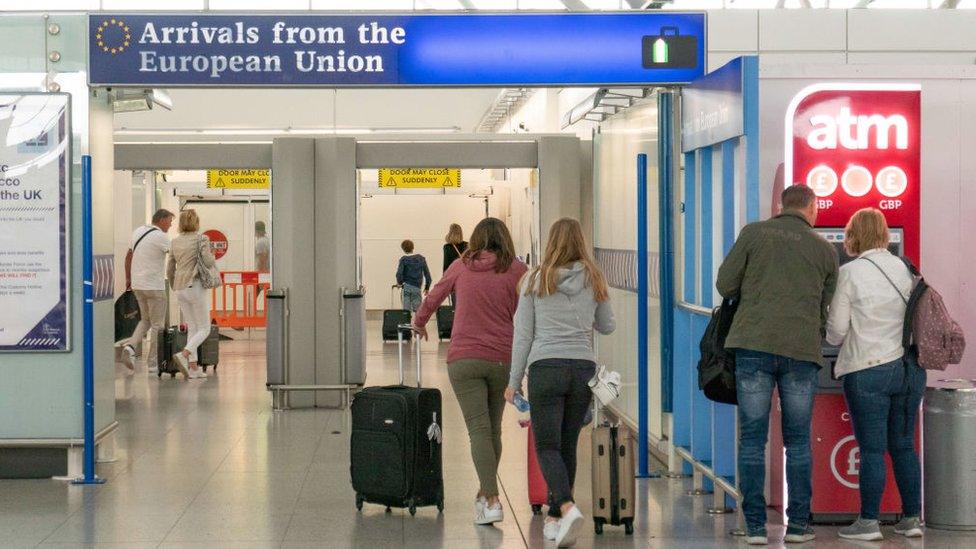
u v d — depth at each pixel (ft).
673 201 28.84
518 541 21.95
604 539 22.06
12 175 27.78
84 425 27.63
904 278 21.84
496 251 23.21
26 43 27.73
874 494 21.99
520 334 21.53
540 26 27.58
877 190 23.85
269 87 27.63
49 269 27.91
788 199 21.67
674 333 28.07
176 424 36.78
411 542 21.88
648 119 30.83
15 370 28.02
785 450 22.07
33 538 22.12
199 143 41.09
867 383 21.71
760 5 45.03
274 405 40.09
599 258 39.19
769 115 23.93
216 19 27.53
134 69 27.61
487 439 23.09
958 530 22.82
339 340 40.45
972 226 24.36
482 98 86.74
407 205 96.53
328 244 40.32
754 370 21.34
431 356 59.98
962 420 22.74
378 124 86.48
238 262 77.20
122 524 23.27
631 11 27.63
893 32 44.52
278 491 26.55
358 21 27.53
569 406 21.63
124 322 49.85
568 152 41.29
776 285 21.15
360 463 24.40
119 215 54.75
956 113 24.31
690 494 26.12
